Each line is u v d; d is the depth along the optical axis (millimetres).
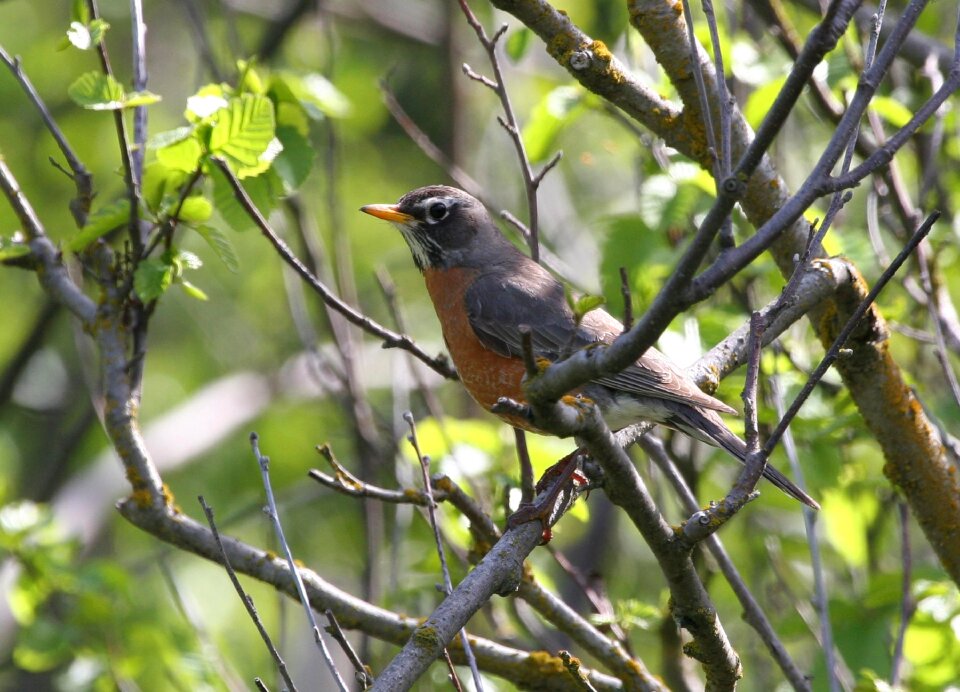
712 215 5121
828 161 5539
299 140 9211
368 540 11312
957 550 8875
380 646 11797
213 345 19547
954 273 12477
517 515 7277
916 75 12812
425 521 10812
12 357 16891
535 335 9914
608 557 14680
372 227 19922
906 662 10070
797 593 12516
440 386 17422
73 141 18703
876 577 9578
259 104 8227
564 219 15211
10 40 19922
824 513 10734
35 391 18891
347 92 18359
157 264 8242
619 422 9156
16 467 18438
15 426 18906
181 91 19594
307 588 8281
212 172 8562
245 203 8172
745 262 5273
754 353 6270
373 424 12609
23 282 20016
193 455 17188
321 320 18469
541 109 11367
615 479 6125
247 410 18000
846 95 10219
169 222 8508
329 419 18141
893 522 12672
